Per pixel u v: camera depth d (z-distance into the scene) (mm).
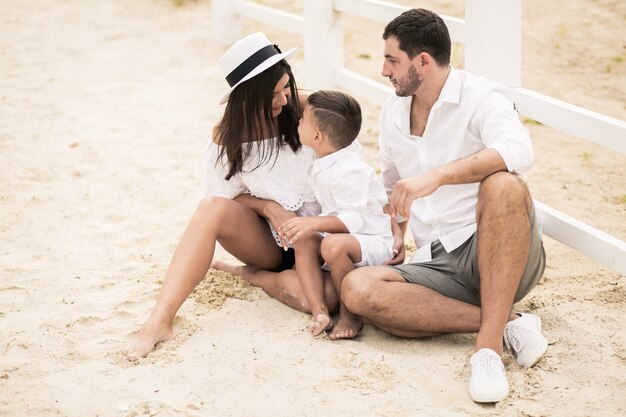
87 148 5910
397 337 3457
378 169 5414
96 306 3762
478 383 2953
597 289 3836
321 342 3406
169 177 5414
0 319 3641
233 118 3594
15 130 6285
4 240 4508
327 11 6016
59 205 4984
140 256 4305
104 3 10031
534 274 3320
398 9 5234
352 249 3455
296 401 2998
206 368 3234
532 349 3162
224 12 8258
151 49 8344
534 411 2893
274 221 3662
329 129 3484
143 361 3283
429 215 3504
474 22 4031
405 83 3396
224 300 3781
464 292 3371
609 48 7410
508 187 3059
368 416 2891
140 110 6711
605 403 2914
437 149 3484
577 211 4820
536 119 3908
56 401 3020
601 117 3580
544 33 7836
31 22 9328
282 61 3602
